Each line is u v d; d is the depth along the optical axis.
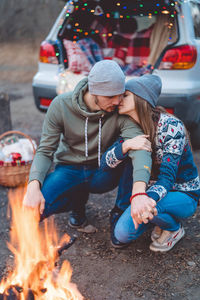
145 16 4.32
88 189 2.33
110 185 2.30
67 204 2.25
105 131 2.06
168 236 2.24
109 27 4.47
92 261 2.22
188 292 1.93
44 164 2.08
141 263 2.19
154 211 1.78
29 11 13.15
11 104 6.98
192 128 3.93
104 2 4.31
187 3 3.82
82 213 2.53
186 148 2.05
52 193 2.13
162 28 4.27
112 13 4.41
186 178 2.11
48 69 4.03
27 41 12.27
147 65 4.17
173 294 1.92
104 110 1.98
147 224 2.11
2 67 10.30
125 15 4.38
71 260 2.23
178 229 2.24
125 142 1.94
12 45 12.03
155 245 2.28
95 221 2.70
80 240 2.45
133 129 2.00
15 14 13.13
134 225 1.92
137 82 1.90
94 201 3.04
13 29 12.71
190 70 3.56
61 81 3.86
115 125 2.05
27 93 8.07
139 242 2.41
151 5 4.14
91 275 2.09
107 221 2.70
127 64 4.32
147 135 1.91
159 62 3.62
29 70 10.14
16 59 11.06
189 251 2.29
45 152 2.11
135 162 1.88
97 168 2.27
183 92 3.55
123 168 2.21
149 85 1.91
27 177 3.24
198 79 3.71
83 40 4.30
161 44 4.23
